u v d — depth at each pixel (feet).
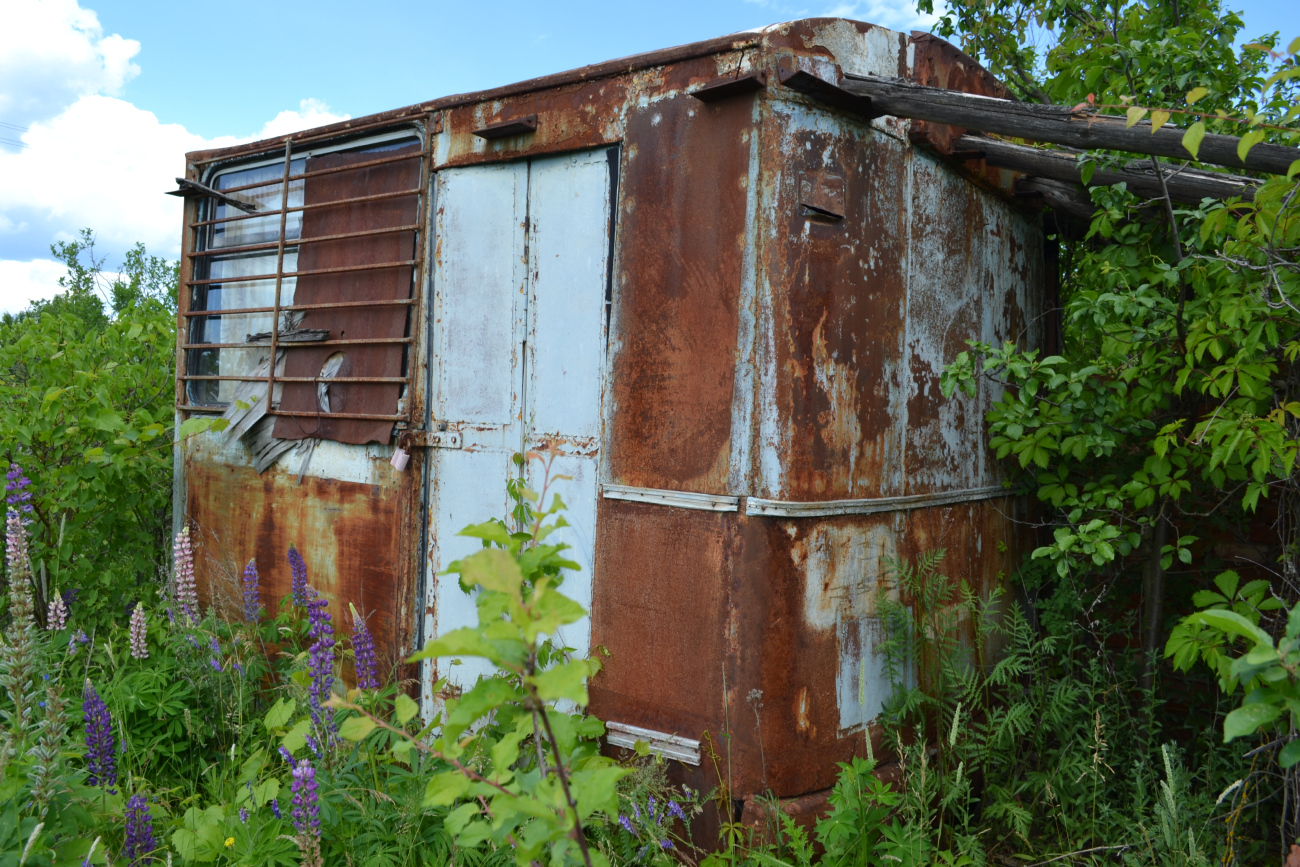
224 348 15.03
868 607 9.94
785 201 8.99
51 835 6.84
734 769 8.88
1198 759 11.29
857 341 9.73
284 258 14.11
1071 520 11.40
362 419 12.28
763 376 8.95
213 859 7.70
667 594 9.48
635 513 9.79
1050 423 11.21
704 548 9.20
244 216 14.06
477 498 11.35
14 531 7.80
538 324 10.85
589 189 10.43
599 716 9.96
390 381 11.98
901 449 10.50
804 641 9.14
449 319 11.75
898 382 10.44
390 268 12.42
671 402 9.54
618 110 10.05
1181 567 12.60
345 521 12.66
